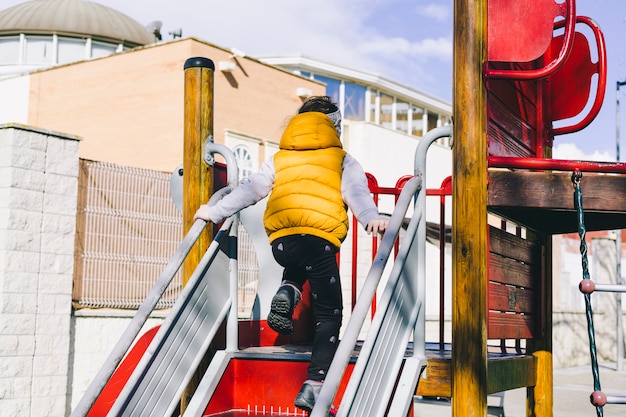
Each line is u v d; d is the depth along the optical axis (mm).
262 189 3537
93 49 26734
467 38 3592
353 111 28516
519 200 3729
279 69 20703
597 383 3361
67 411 9023
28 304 8625
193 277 3672
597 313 21703
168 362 3570
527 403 5176
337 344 3373
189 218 4129
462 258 3512
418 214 3600
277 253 3426
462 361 3451
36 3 27281
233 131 18812
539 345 5160
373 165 25641
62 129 20703
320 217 3352
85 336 9297
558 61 3557
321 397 2713
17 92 21469
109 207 9703
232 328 3971
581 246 3557
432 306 23547
